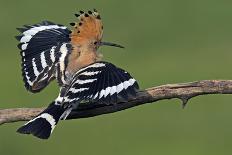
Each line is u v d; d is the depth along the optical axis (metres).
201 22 21.83
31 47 8.75
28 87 8.40
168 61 19.58
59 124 16.34
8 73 18.70
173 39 20.86
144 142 15.97
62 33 8.95
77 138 16.03
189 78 18.64
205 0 22.92
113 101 7.83
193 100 17.17
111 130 16.23
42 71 8.45
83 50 8.62
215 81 8.60
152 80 18.48
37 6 22.14
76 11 21.64
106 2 22.39
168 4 22.59
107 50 20.02
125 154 15.75
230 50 20.23
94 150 15.79
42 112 7.96
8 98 17.22
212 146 15.86
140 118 16.66
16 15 21.59
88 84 8.00
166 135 16.22
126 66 19.14
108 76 8.02
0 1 22.59
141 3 22.44
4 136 15.98
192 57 19.89
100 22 8.78
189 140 16.09
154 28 21.27
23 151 15.80
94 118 16.61
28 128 7.84
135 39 20.58
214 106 16.92
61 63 8.45
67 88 8.12
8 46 20.31
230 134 16.30
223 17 21.98
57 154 15.70
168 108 16.81
